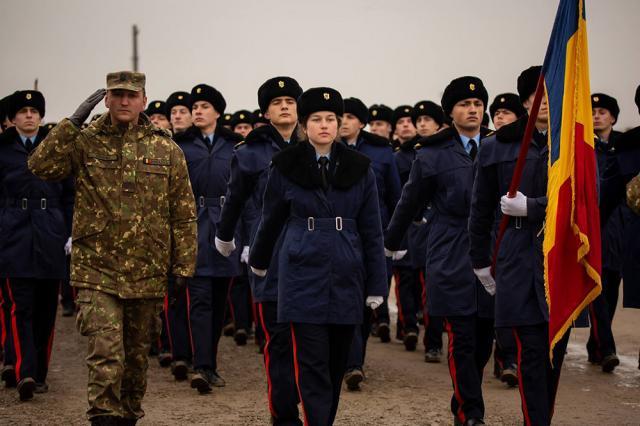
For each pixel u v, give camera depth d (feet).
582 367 39.63
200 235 36.11
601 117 42.22
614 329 50.01
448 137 31.68
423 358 42.14
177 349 36.78
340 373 25.20
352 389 34.81
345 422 29.76
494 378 37.52
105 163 25.35
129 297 25.16
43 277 33.91
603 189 30.35
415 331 44.55
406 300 44.70
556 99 23.90
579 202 23.52
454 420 28.63
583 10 23.52
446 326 28.99
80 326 24.89
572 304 23.67
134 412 26.25
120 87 25.32
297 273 24.59
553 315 23.63
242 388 35.47
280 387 27.27
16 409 31.63
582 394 34.19
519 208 25.43
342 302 24.52
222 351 44.29
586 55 23.61
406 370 39.04
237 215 31.76
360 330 35.50
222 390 35.06
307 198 24.81
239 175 31.53
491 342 29.50
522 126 26.66
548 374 25.40
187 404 32.50
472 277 28.96
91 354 24.40
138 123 26.12
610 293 39.63
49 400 33.12
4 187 34.27
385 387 35.50
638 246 30.48
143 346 26.07
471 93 31.81
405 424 29.55
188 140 38.01
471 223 27.22
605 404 32.53
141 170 25.54
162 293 25.82
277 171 25.00
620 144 29.81
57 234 34.35
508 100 40.24
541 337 25.26
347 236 24.81
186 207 26.21
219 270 35.55
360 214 25.23
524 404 25.18
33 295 34.01
